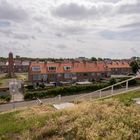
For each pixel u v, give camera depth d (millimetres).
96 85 67500
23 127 13805
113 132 10414
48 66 83938
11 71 121188
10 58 121188
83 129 11258
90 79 88875
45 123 13375
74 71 86500
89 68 89562
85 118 12336
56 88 62375
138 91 21656
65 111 14875
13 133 13344
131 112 12500
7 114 22828
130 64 114250
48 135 11781
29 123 14578
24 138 12117
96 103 15484
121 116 11953
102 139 10055
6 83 88188
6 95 62750
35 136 11883
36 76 81750
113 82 69938
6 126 15273
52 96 60875
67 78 85562
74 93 64062
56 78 84250
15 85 79625
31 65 82938
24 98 58750
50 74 83312
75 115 13133
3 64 148875
